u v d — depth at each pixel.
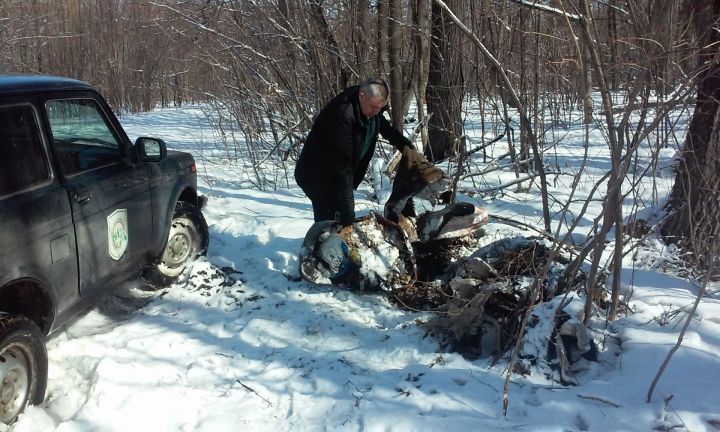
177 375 3.54
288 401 3.27
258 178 8.26
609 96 3.33
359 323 4.18
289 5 7.89
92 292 3.83
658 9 3.36
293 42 7.86
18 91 3.38
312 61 8.03
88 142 3.96
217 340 4.00
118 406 3.18
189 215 5.07
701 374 3.11
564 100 10.05
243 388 3.40
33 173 3.33
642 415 2.83
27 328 2.98
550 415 2.92
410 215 4.96
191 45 9.17
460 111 8.18
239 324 4.24
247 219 6.51
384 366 3.66
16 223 3.08
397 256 4.64
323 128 4.66
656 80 3.37
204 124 16.50
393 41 8.01
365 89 4.42
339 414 3.09
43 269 3.27
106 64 26.05
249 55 8.44
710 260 3.94
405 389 3.25
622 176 3.15
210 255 5.43
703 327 3.61
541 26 7.00
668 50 3.21
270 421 3.10
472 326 3.73
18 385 2.99
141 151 4.38
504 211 6.59
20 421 2.95
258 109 8.77
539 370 3.33
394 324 4.17
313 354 3.78
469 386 3.23
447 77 8.51
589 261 4.68
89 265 3.72
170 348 3.85
